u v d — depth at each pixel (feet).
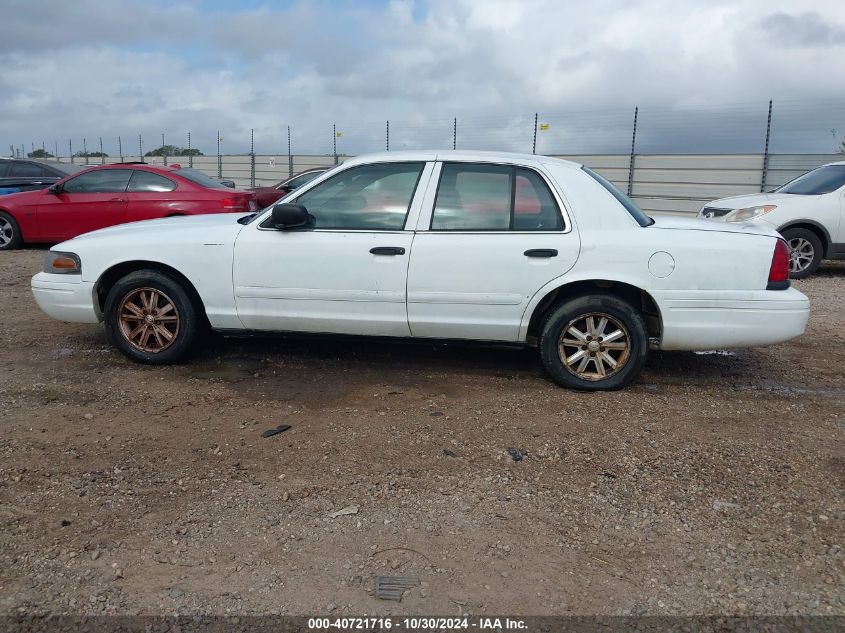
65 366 17.17
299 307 16.19
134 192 35.29
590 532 10.09
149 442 12.89
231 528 10.07
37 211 36.24
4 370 16.78
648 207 65.10
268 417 14.14
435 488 11.28
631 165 64.80
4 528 9.98
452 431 13.53
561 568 9.23
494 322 15.56
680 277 14.98
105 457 12.25
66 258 17.16
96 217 35.68
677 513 10.61
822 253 33.17
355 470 11.89
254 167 95.76
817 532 10.10
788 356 19.13
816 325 22.94
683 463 12.26
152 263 16.97
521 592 8.74
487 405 14.93
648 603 8.56
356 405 14.87
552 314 15.56
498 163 15.66
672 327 15.23
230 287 16.37
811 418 14.48
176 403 14.83
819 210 32.65
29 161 48.55
